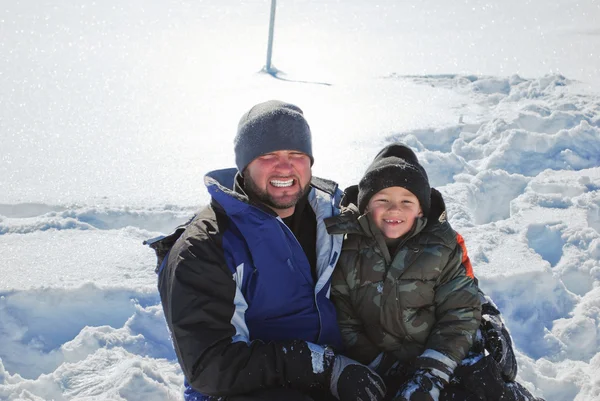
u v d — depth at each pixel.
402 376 2.59
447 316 2.53
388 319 2.58
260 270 2.46
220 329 2.35
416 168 2.56
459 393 2.44
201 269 2.36
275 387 2.38
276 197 2.49
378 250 2.58
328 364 2.41
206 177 2.56
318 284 2.57
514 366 2.60
